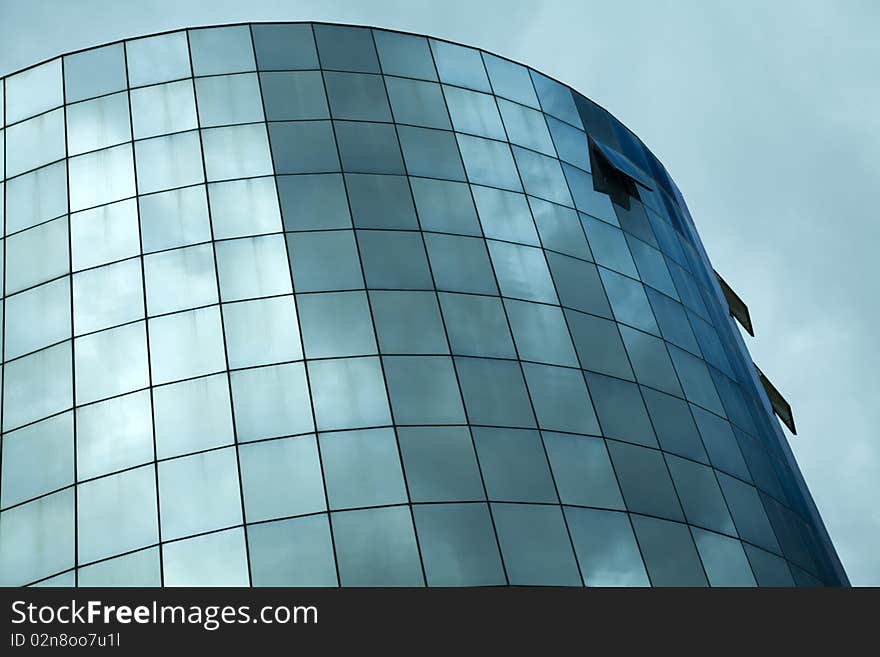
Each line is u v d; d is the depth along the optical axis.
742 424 42.88
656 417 38.94
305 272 37.91
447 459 34.31
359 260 38.47
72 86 44.09
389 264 38.62
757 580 36.62
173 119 42.25
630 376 39.59
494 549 32.72
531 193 43.28
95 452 34.81
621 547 34.38
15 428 36.19
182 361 36.06
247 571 31.58
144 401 35.47
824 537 44.19
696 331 44.34
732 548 36.97
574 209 44.03
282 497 32.91
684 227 50.62
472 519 33.19
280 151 41.16
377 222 39.66
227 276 37.81
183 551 32.19
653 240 46.28
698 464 38.69
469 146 43.47
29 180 42.06
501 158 43.81
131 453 34.44
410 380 35.88
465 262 39.56
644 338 41.41
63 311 38.22
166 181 40.53
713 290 49.53
